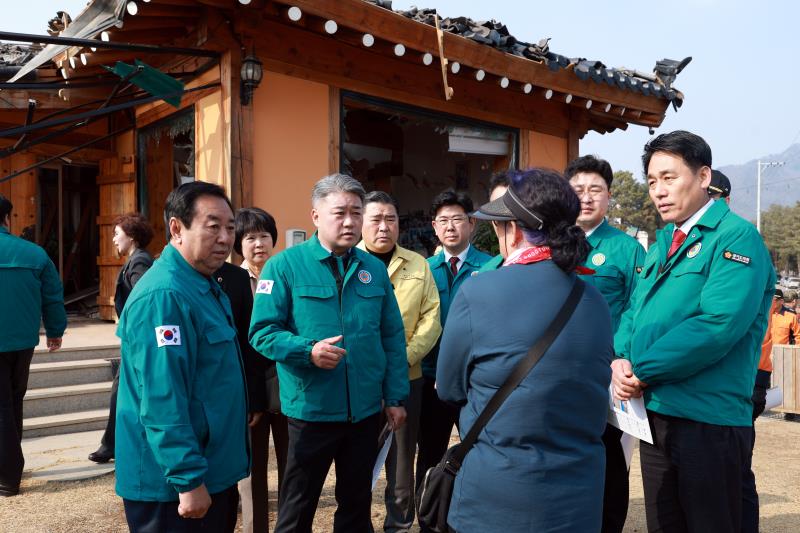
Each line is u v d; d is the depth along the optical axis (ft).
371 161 32.99
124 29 17.43
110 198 27.17
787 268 255.91
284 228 19.63
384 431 10.41
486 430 6.16
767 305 8.17
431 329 11.61
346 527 9.70
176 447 6.52
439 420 12.17
